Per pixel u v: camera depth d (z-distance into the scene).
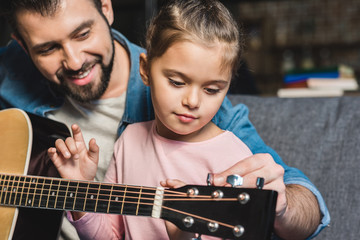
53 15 1.02
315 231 0.91
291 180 0.96
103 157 1.23
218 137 0.98
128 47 1.24
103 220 1.02
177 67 0.81
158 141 0.99
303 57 4.82
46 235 1.10
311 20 4.64
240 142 0.99
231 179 0.72
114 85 1.22
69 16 1.03
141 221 0.97
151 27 0.95
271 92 4.82
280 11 4.72
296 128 1.36
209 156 0.94
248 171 0.79
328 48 4.70
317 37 4.64
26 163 1.12
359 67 4.58
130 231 0.98
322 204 0.91
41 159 1.13
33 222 1.10
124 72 1.25
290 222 0.84
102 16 1.12
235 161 0.94
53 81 1.14
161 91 0.85
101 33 1.10
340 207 1.19
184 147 0.96
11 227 1.08
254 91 2.31
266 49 4.75
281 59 4.88
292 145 1.33
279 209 0.78
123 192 0.84
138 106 1.21
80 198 0.91
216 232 0.71
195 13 0.86
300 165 1.29
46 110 1.28
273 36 4.77
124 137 1.09
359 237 1.14
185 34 0.82
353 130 1.29
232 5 3.14
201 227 0.73
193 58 0.80
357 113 1.32
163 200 0.78
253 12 4.78
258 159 0.80
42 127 1.19
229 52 0.83
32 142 1.15
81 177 1.03
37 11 1.01
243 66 1.64
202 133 0.97
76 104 1.24
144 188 0.81
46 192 0.98
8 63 1.45
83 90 1.13
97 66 1.12
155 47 0.87
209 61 0.80
